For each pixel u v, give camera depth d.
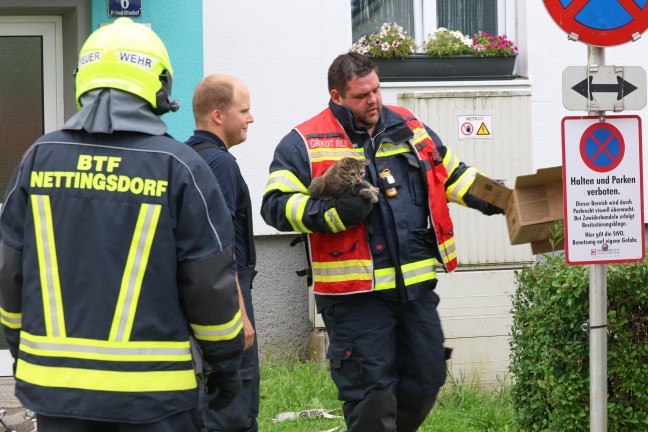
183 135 12.96
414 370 8.40
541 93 13.73
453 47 13.72
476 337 13.10
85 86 5.92
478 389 12.49
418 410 8.57
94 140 5.85
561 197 8.19
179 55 12.91
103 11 12.70
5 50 13.19
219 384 6.18
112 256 5.70
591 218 7.84
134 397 5.64
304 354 13.71
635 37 7.77
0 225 6.01
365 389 8.14
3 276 5.97
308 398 11.88
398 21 14.16
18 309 6.06
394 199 8.17
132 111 5.87
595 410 7.95
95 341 5.67
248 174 13.34
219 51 13.23
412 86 13.55
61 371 5.68
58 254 5.76
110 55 5.89
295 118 13.43
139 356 5.67
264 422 11.02
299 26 13.38
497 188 8.31
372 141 8.30
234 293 5.86
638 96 7.88
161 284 5.72
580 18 7.72
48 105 13.24
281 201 8.04
